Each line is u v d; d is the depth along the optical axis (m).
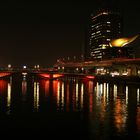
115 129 60.81
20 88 167.38
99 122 68.00
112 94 132.88
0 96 123.94
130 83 196.75
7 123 67.00
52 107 92.12
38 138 54.44
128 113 80.69
